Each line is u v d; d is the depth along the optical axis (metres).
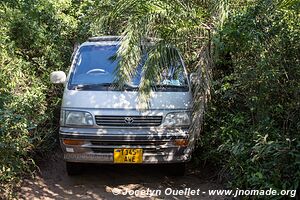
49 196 5.13
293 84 4.75
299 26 4.89
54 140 6.53
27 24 7.90
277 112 4.76
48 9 9.01
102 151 5.20
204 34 5.71
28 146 5.65
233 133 5.25
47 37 8.52
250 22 4.79
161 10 5.28
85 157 5.22
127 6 5.32
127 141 5.17
